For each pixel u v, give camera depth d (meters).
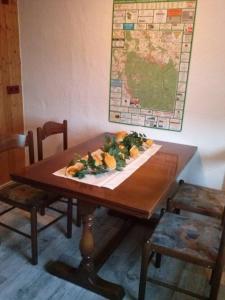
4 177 3.12
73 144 2.97
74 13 2.59
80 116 2.85
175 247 1.59
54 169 1.81
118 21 2.43
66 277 1.93
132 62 2.47
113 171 1.80
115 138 2.19
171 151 2.23
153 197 1.49
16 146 2.13
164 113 2.47
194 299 1.82
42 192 2.07
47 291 1.85
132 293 1.86
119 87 2.59
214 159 2.39
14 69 2.96
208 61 2.22
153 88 2.45
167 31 2.28
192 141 2.43
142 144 2.29
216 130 2.33
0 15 2.70
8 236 2.37
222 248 1.46
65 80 2.82
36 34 2.83
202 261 1.53
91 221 1.77
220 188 2.44
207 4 2.12
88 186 1.59
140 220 2.55
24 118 3.17
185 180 2.53
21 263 2.08
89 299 1.80
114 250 2.22
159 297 1.83
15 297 1.79
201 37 2.20
